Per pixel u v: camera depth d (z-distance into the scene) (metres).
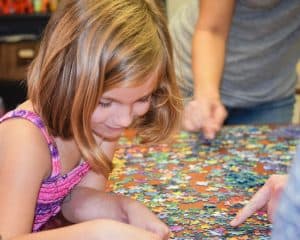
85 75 0.82
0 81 2.97
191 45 1.68
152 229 0.87
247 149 1.29
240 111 1.80
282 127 1.48
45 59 0.87
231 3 1.53
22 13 3.06
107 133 0.92
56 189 0.96
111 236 0.78
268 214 0.92
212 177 1.11
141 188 1.06
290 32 1.66
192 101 1.42
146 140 1.14
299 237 0.40
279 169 1.16
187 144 1.33
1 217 0.82
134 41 0.84
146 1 0.92
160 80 0.94
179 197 1.01
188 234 0.86
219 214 0.94
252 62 1.69
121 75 0.82
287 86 1.79
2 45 2.94
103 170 1.00
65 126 0.89
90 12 0.85
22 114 0.89
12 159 0.85
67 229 0.80
